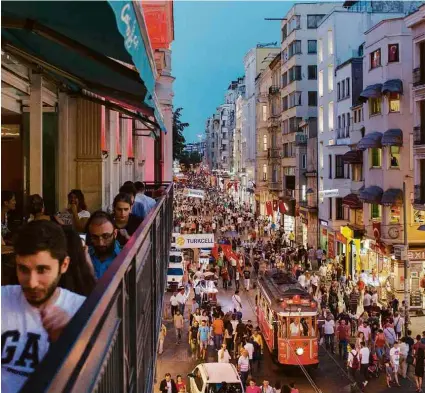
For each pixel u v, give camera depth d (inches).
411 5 1971.0
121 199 280.1
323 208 1932.8
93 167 532.1
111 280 113.0
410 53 1325.0
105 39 141.8
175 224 2165.4
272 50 3592.5
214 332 1036.5
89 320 91.0
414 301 1268.5
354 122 1612.9
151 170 1199.6
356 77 1678.2
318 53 2038.6
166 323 1235.2
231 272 1576.0
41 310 112.1
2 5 126.6
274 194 2810.0
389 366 865.5
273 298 981.8
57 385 74.7
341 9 1913.1
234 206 3668.8
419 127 1179.3
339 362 979.3
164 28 971.9
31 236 109.7
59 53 227.1
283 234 2308.1
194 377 802.2
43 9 126.6
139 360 191.0
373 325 989.2
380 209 1416.1
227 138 5738.2
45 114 497.4
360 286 1359.5
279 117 2765.7
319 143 2003.0
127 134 801.6
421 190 1177.4
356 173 1614.2
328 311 1043.9
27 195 454.6
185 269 1424.7
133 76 206.2
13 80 375.6
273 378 919.0
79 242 155.0
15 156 450.3
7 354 108.2
